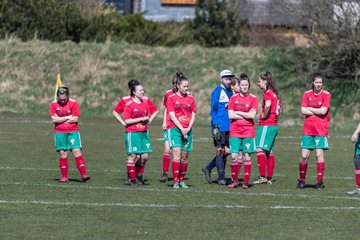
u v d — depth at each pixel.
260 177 57.28
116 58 156.75
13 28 168.75
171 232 37.78
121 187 53.00
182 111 53.50
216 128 56.53
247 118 53.91
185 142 54.06
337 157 80.00
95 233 37.16
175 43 185.50
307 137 54.06
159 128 115.19
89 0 190.00
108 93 146.12
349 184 57.56
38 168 64.75
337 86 143.38
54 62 154.12
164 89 147.75
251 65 154.38
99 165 68.50
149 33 182.50
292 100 141.62
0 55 153.62
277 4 156.00
